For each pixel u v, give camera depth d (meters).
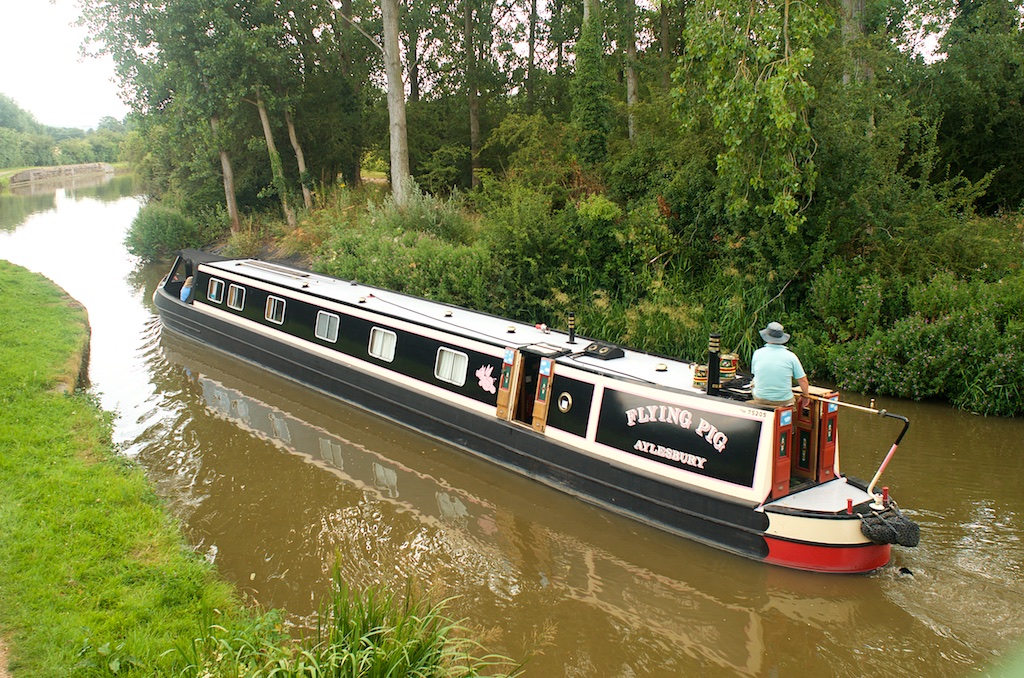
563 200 18.86
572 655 5.95
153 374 13.02
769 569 7.06
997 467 9.08
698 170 15.01
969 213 14.38
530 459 9.10
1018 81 17.97
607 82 19.62
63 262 24.16
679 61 12.88
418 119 28.05
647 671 5.76
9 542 6.40
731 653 5.98
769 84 11.48
